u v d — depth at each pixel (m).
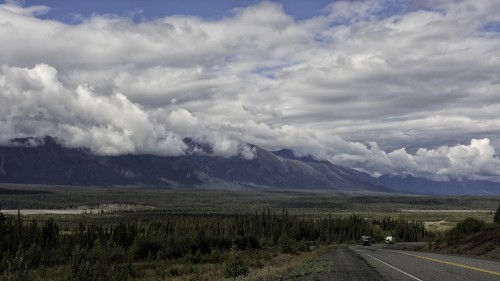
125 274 42.00
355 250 73.94
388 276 26.31
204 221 142.00
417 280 23.77
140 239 75.12
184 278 41.88
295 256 71.56
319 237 159.12
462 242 63.16
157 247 74.00
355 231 170.88
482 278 23.58
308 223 170.00
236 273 37.59
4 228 73.50
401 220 186.62
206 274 44.41
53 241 78.12
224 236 93.06
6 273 24.83
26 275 25.06
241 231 131.75
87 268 27.72
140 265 61.53
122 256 66.94
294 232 150.62
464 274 25.64
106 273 28.53
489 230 61.31
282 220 160.75
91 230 87.25
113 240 85.94
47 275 43.91
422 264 33.91
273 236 130.62
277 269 37.84
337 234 167.38
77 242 77.38
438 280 23.45
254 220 152.00
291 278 28.66
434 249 71.44
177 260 69.56
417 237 170.50
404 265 33.75
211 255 72.44
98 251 59.09
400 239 170.88
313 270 33.12
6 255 56.97
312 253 75.56
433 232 186.00
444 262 35.25
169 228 109.69
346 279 25.80
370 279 25.30
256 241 98.75
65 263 60.09
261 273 34.41
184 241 79.31
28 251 60.62
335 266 35.69
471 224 72.00
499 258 42.78
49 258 62.53
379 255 51.75
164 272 49.44
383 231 176.25
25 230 79.88
